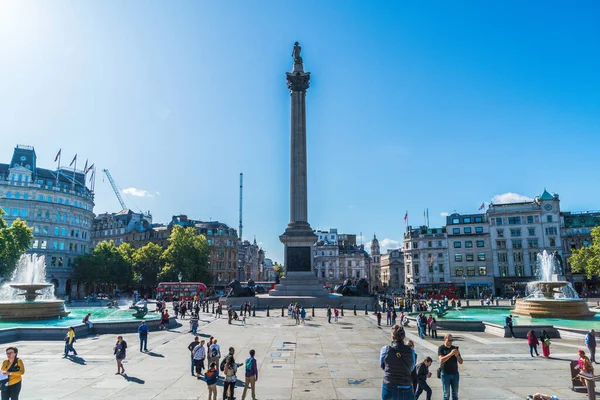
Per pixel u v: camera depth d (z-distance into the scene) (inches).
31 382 727.1
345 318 1871.3
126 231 6254.9
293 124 2942.9
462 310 2320.4
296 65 3100.4
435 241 4862.2
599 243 3144.7
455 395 484.7
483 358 924.0
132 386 700.7
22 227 3230.8
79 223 4805.6
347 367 834.8
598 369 804.6
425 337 1273.4
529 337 952.3
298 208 2778.1
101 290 5078.7
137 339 1238.9
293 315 1872.5
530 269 4419.3
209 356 738.8
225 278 5644.7
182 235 4576.8
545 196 4505.4
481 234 4682.6
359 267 6988.2
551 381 712.4
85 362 901.8
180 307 2050.9
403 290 6948.8
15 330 1222.9
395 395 350.6
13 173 4323.3
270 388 677.9
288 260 2655.0
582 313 1717.5
